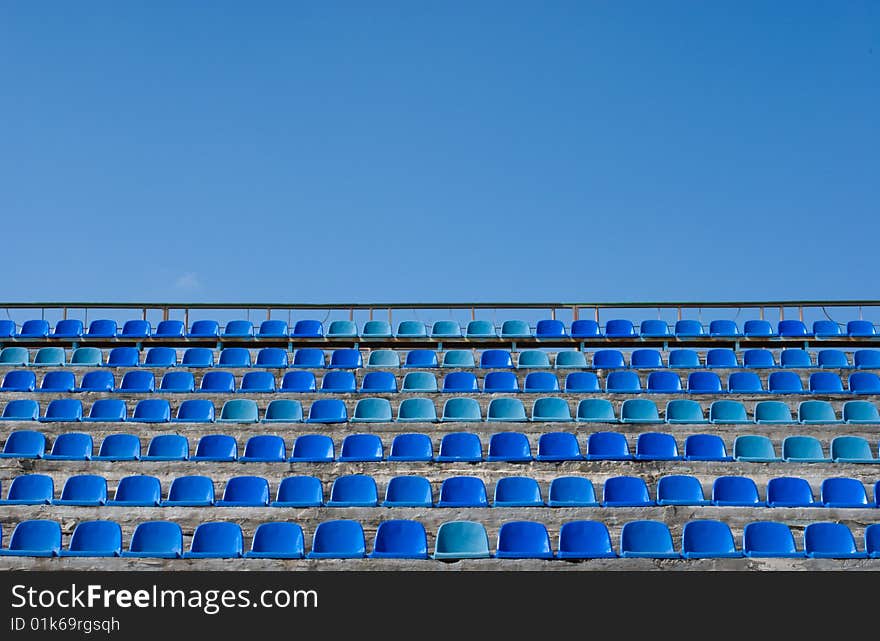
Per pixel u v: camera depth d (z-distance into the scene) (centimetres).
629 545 1102
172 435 1405
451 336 1903
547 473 1346
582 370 1738
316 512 1216
